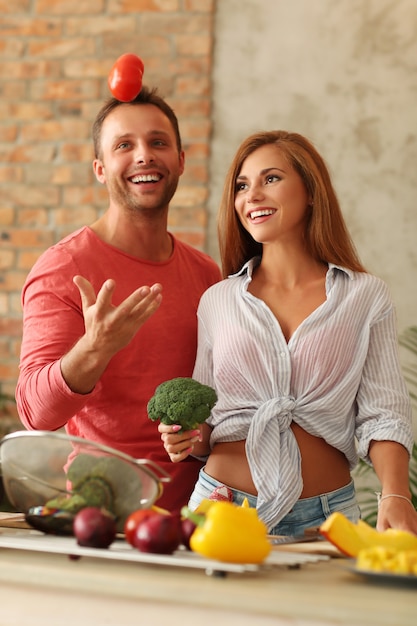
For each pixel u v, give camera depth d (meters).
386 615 1.07
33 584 1.25
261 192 2.35
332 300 2.26
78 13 4.70
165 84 4.59
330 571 1.39
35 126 4.73
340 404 2.20
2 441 1.57
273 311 2.33
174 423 2.19
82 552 1.36
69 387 2.20
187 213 4.54
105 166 2.79
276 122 4.48
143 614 1.20
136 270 2.72
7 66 4.76
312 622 1.11
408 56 4.39
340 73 4.44
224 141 4.53
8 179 4.73
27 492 1.55
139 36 4.63
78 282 2.08
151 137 2.74
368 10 4.43
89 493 1.52
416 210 4.36
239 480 2.21
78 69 4.70
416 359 4.31
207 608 1.16
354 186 4.41
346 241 2.42
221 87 4.55
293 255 2.37
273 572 1.35
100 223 2.85
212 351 2.40
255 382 2.23
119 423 2.61
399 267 4.36
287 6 4.51
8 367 4.66
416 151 4.37
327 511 2.18
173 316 2.71
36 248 4.69
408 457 2.18
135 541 1.40
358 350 2.24
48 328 2.53
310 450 2.20
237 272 2.53
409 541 1.44
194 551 1.43
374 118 4.41
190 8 4.59
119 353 2.61
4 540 1.48
